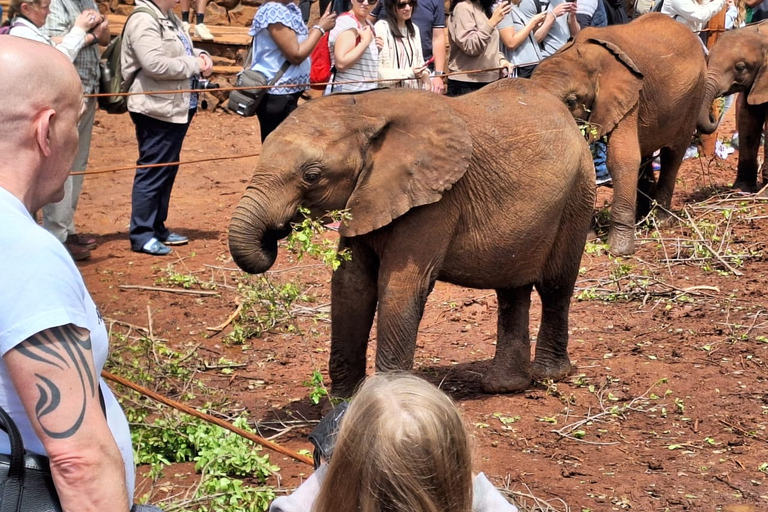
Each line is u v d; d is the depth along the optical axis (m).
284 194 5.11
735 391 6.21
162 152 9.28
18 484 2.48
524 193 5.67
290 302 7.75
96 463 2.42
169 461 5.29
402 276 5.37
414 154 5.26
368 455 2.19
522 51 10.41
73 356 2.41
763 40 11.51
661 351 6.95
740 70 11.52
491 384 6.28
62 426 2.38
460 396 6.27
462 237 5.60
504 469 5.19
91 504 2.42
